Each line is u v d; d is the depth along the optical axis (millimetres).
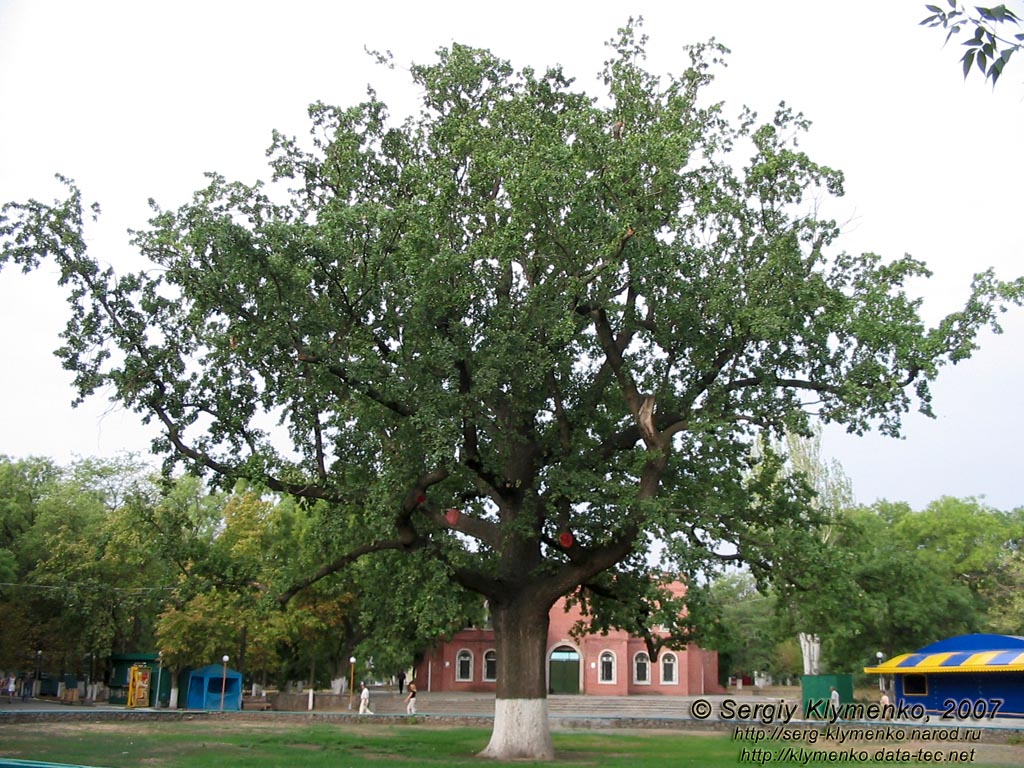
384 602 26844
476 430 23031
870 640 49594
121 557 49281
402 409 20562
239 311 19656
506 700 23203
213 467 21109
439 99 23609
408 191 22641
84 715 37469
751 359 21922
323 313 19953
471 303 21781
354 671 52812
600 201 20078
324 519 24203
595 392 24031
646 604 25750
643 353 23531
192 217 19547
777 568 21781
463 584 23359
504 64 23594
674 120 20781
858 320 19281
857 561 21453
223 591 23406
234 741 28344
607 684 66062
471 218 22500
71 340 19875
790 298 20203
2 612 48875
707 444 22016
